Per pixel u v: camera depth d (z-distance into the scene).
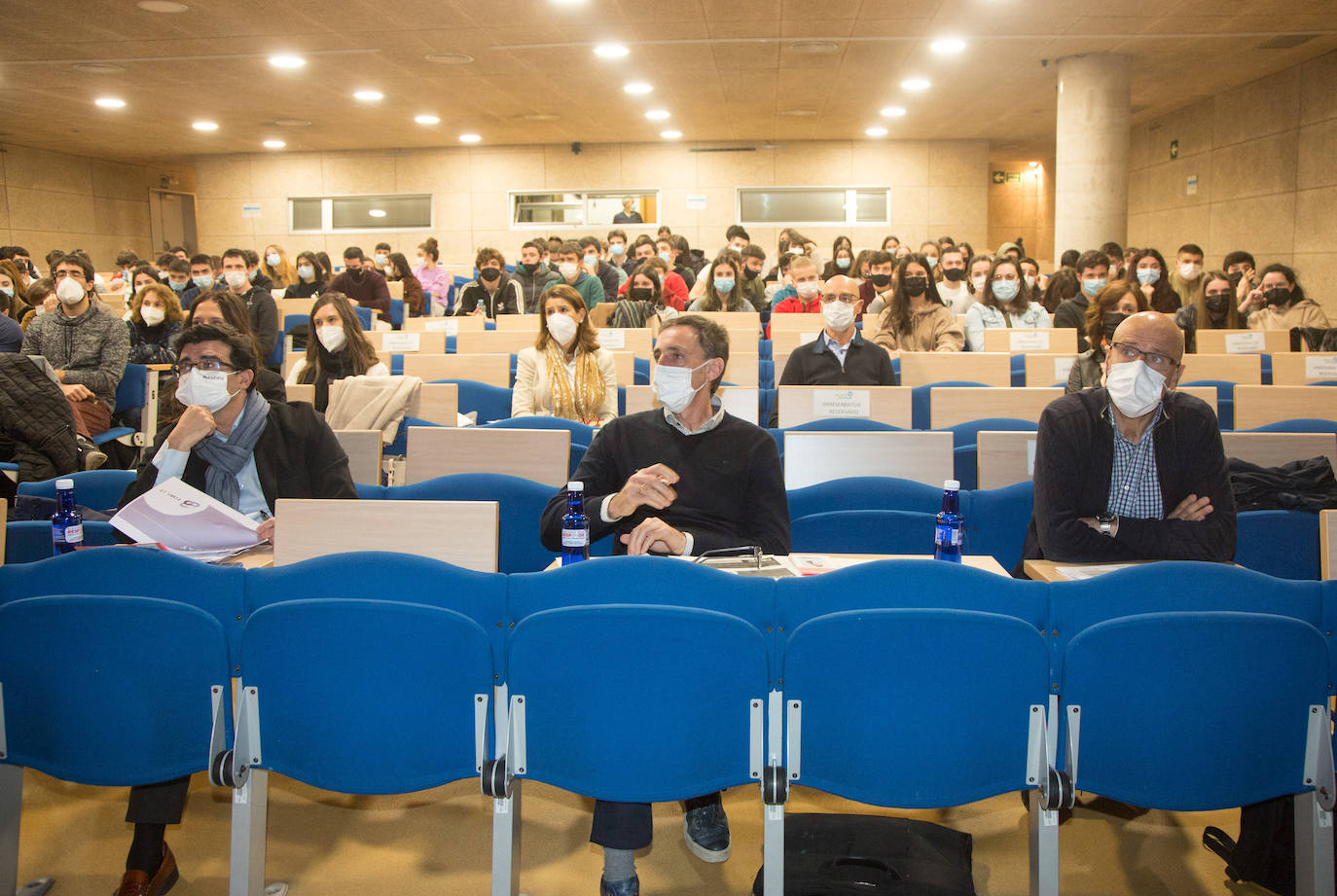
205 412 2.86
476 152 18.00
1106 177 11.23
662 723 1.91
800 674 1.92
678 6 8.99
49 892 2.37
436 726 1.96
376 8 8.95
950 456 3.54
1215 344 7.24
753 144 17.59
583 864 2.50
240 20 9.30
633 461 2.91
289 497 3.05
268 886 2.38
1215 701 1.88
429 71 11.57
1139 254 7.80
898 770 1.90
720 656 1.90
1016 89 12.96
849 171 17.61
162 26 9.50
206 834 2.64
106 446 6.34
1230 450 3.62
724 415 2.94
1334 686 1.98
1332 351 7.23
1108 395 2.79
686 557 2.60
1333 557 2.20
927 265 6.86
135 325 6.88
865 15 9.35
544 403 5.20
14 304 8.54
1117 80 11.10
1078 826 2.69
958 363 6.21
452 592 2.01
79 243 18.55
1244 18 9.61
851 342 5.48
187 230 21.47
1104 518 2.80
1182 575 1.95
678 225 17.89
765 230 17.86
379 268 13.14
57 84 12.09
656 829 2.72
